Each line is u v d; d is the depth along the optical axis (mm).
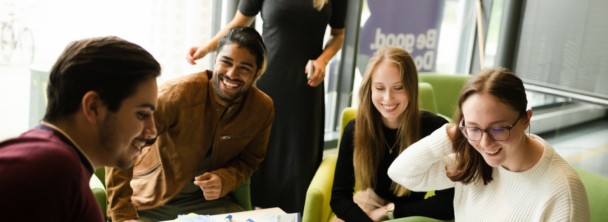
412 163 1698
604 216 1569
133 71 1004
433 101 2848
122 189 1848
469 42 4590
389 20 3895
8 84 2438
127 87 1002
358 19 3645
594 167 3965
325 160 2404
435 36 4250
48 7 2449
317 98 2762
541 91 4258
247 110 2074
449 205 1955
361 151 2080
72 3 2498
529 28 4285
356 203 2084
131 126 1041
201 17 2805
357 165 2096
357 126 2090
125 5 2611
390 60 1968
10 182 875
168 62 2781
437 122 2080
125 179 1852
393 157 2082
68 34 2523
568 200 1310
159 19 2701
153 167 2033
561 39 4090
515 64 4402
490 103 1297
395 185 2074
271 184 2838
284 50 2611
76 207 958
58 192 909
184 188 2104
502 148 1334
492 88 1303
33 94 2475
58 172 917
